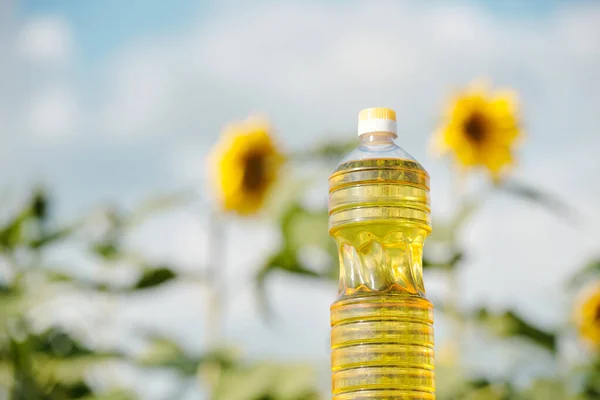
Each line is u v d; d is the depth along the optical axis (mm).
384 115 1751
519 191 4504
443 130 4617
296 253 4273
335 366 1640
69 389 4711
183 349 4668
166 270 4582
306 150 4551
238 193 4797
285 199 4348
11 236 4812
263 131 4820
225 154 4828
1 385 4535
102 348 4676
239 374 3930
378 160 1724
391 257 1701
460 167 4551
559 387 4375
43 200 4883
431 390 1612
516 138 4621
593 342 4926
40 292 4750
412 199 1728
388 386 1575
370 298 1612
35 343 4633
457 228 4195
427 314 1637
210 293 4633
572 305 5008
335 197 1758
